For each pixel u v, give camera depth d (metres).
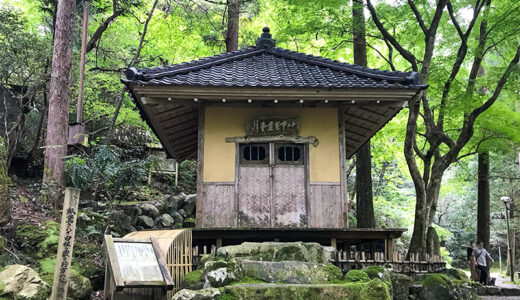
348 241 9.45
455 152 11.49
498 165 22.56
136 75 7.81
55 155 11.72
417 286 6.93
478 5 11.17
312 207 8.54
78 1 16.52
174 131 11.03
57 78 12.07
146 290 5.83
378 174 26.75
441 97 12.91
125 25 19.14
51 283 7.17
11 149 14.53
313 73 8.91
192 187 19.53
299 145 8.85
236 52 9.73
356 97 8.08
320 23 12.95
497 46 13.11
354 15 12.87
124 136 18.16
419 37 13.16
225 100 8.16
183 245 7.00
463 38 11.45
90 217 10.59
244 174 8.66
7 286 6.14
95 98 17.55
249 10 20.44
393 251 8.12
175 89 7.82
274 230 7.69
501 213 27.28
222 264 6.23
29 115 16.23
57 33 12.33
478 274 15.55
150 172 17.27
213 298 5.42
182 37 19.00
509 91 13.28
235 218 8.45
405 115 16.56
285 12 15.86
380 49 17.47
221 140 8.72
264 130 8.73
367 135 11.61
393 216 25.52
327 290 5.69
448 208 37.41
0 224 8.62
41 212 10.27
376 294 5.69
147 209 13.54
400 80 8.18
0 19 13.81
